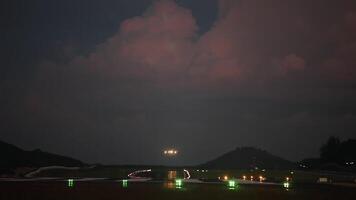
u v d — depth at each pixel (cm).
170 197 8962
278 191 10688
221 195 9494
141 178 18375
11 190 10619
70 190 10712
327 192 10362
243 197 9069
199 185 13088
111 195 9338
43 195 9262
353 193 10081
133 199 8512
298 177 17688
